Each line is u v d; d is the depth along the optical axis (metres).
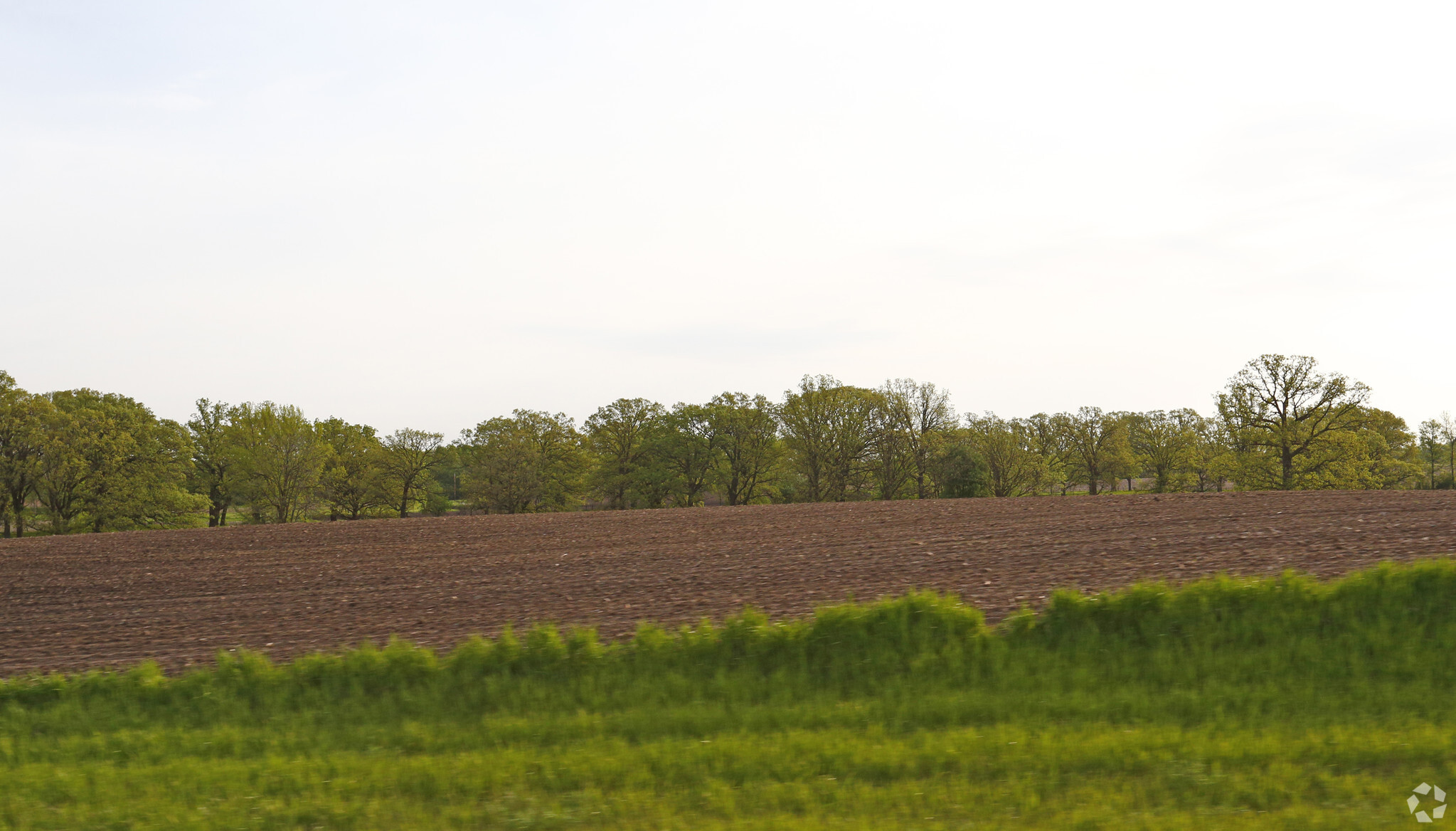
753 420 72.56
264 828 6.63
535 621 13.62
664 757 7.75
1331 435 54.47
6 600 18.44
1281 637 10.24
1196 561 15.28
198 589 18.84
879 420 69.81
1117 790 6.60
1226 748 7.23
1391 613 10.50
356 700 10.05
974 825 6.05
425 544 25.73
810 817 6.32
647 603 14.66
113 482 54.50
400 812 6.80
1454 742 7.07
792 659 10.54
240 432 62.94
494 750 8.34
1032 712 8.75
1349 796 6.20
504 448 70.81
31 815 6.95
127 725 9.76
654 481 71.25
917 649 10.52
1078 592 11.96
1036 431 78.88
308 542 27.11
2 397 52.69
